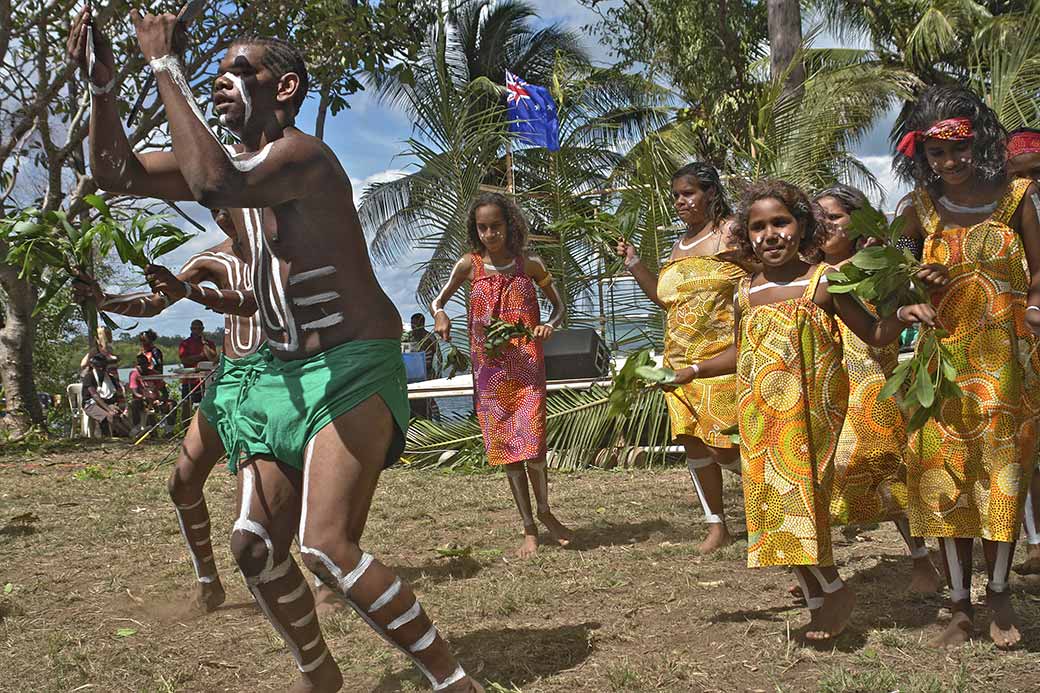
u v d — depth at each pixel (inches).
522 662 135.6
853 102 416.2
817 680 124.3
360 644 146.6
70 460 430.3
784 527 132.6
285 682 134.0
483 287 212.1
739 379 139.9
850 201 167.8
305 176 107.7
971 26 733.9
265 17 475.5
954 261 135.2
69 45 108.8
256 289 117.0
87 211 452.4
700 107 518.0
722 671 128.9
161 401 555.2
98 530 249.8
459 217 444.5
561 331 375.9
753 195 136.3
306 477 110.9
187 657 145.3
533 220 465.7
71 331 774.5
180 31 103.3
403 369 119.4
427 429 368.8
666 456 351.9
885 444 153.3
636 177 368.8
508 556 204.7
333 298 113.3
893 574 172.7
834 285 129.6
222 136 266.7
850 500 154.9
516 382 207.5
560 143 487.5
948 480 133.4
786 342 133.9
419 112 450.6
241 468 117.7
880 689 118.6
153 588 187.9
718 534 200.5
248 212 117.3
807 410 133.7
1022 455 132.1
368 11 481.4
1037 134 166.2
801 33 454.3
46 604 178.9
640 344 372.8
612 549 206.8
